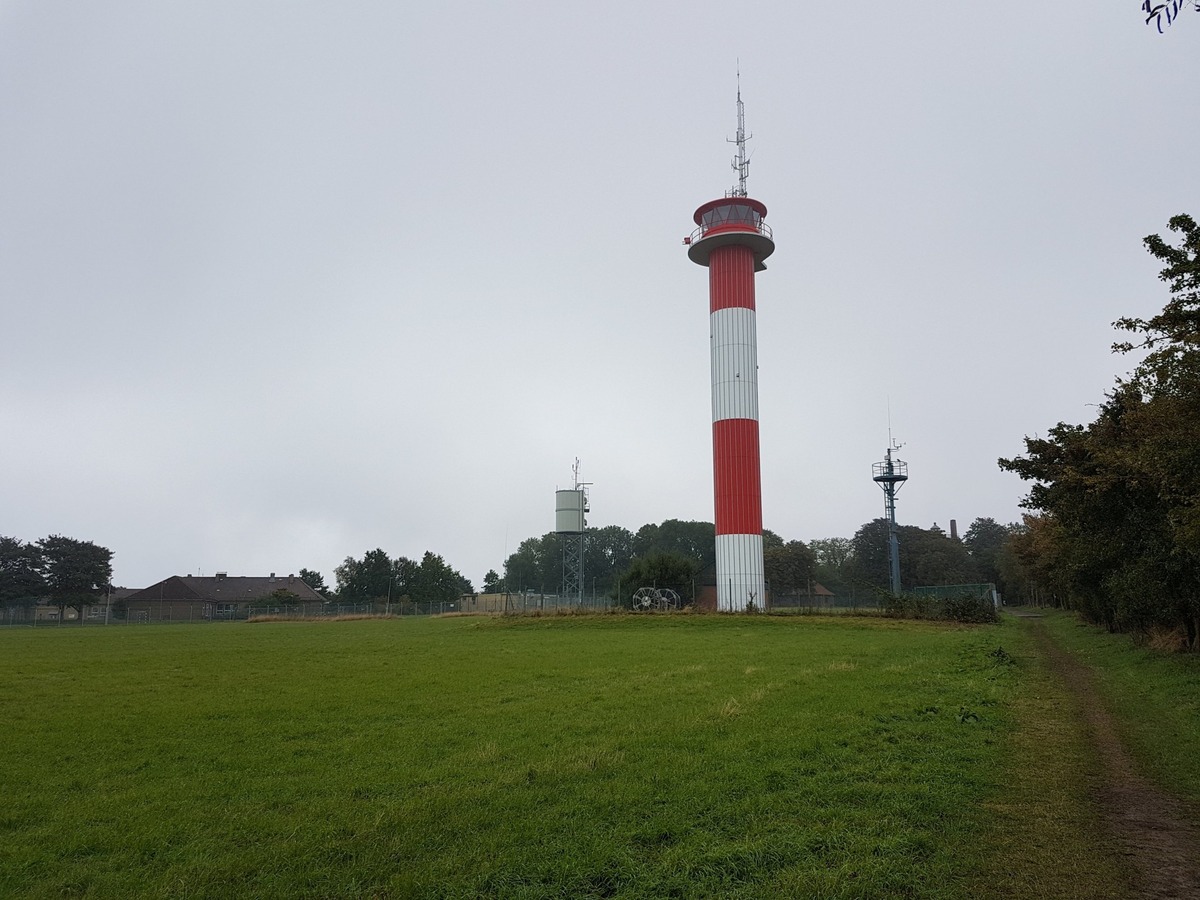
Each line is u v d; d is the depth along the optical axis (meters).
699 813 8.98
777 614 54.00
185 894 6.97
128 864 7.80
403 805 9.35
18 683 22.11
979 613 52.59
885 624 48.97
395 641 40.16
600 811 9.07
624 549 143.88
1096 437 24.09
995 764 11.19
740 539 60.47
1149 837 8.16
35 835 8.66
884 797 9.50
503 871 7.30
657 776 10.41
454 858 7.64
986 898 6.68
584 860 7.54
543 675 22.39
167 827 8.83
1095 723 14.40
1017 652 30.05
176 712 16.52
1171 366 14.12
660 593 62.91
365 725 14.89
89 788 10.69
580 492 81.94
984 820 8.73
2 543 102.31
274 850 7.96
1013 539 68.00
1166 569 22.67
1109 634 36.81
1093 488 23.42
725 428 62.00
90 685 21.47
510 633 46.41
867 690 18.22
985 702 16.55
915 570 118.38
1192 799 9.49
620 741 12.73
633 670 23.50
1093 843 7.98
